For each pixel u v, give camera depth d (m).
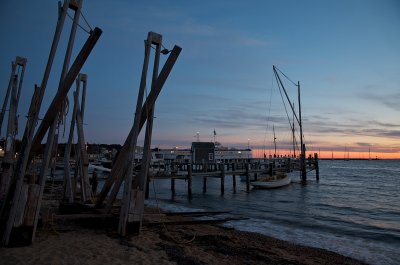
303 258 10.08
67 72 8.17
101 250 8.17
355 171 114.75
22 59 13.03
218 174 38.22
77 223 11.55
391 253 11.91
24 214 8.03
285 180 45.50
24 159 8.01
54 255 7.49
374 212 24.05
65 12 7.98
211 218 17.41
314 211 23.62
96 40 7.95
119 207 12.05
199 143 79.06
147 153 9.80
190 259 8.32
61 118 11.70
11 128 12.69
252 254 9.74
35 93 8.48
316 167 56.25
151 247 8.91
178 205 25.89
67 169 13.52
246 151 90.06
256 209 24.17
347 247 12.73
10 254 7.31
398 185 53.22
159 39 9.62
